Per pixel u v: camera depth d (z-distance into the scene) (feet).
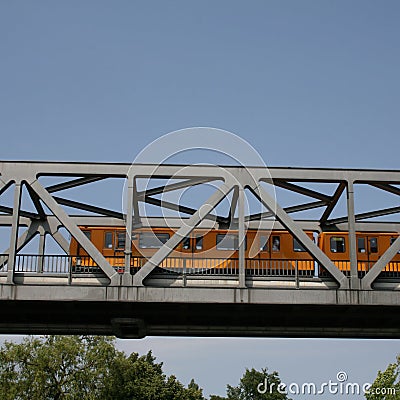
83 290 159.33
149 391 399.85
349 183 169.17
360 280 162.71
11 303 161.38
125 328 176.45
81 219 223.92
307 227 220.02
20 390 307.99
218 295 160.35
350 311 166.61
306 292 161.38
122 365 327.06
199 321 177.68
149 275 163.84
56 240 209.26
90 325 178.91
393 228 223.92
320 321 179.42
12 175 165.78
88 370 318.24
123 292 159.12
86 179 177.06
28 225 212.23
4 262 199.00
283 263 202.69
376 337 184.75
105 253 202.39
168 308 166.30
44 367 313.94
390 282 168.76
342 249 210.18
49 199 164.55
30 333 183.93
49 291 159.12
